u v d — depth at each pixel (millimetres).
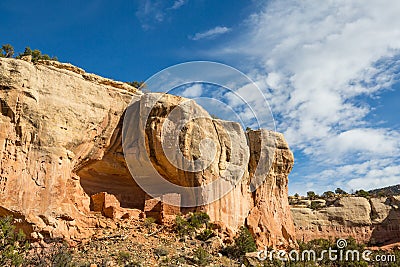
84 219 28141
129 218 30250
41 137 27578
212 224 31297
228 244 30500
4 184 25484
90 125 30703
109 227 28500
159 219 31062
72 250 25328
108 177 33094
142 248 26219
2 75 27188
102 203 30234
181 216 31359
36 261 23141
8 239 23438
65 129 29000
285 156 43531
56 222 26359
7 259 22031
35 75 28562
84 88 31109
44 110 28234
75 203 28562
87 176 31953
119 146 32562
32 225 25438
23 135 26922
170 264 24312
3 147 26109
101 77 34031
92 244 26125
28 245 23484
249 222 36500
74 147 29625
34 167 26781
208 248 28422
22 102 27328
